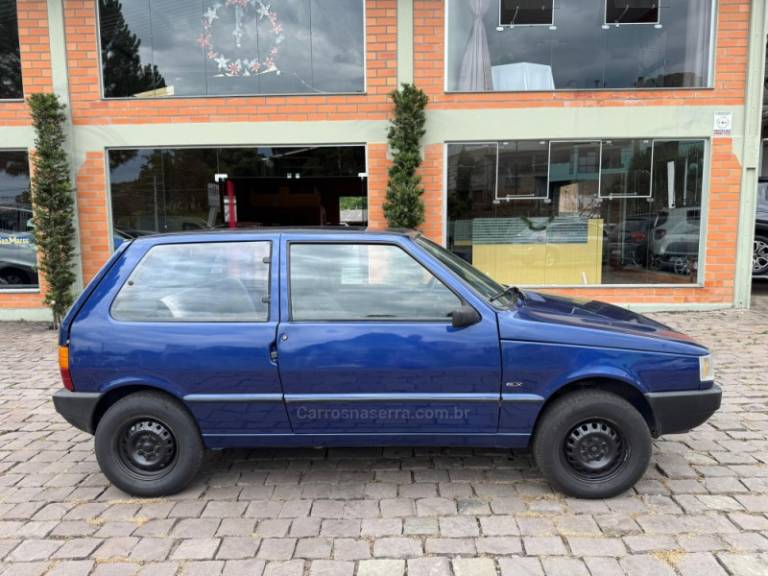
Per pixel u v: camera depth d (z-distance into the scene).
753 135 8.39
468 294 3.42
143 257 3.60
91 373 3.45
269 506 3.41
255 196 9.15
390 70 8.48
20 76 8.66
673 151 8.59
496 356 3.32
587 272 8.87
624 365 3.31
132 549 2.99
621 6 8.52
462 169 8.69
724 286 8.74
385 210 8.34
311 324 3.41
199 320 3.47
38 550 3.00
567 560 2.83
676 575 2.70
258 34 8.72
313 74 8.71
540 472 3.77
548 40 8.59
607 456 3.38
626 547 2.92
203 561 2.87
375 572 2.76
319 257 3.53
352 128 8.59
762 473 3.73
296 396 3.40
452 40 8.54
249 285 3.52
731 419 4.66
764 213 10.54
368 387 3.38
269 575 2.75
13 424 4.86
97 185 8.70
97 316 3.49
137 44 8.70
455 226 8.80
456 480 3.71
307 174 8.80
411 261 3.50
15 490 3.68
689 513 3.25
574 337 3.32
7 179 8.82
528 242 8.82
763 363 6.16
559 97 8.48
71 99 8.57
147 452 3.53
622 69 8.59
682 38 8.52
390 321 3.40
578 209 8.75
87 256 8.80
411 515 3.28
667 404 3.33
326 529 3.15
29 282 9.05
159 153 8.78
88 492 3.63
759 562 2.79
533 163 8.65
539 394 3.34
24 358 6.98
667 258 8.80
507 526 3.14
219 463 4.04
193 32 8.73
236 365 3.38
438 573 2.74
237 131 8.64
